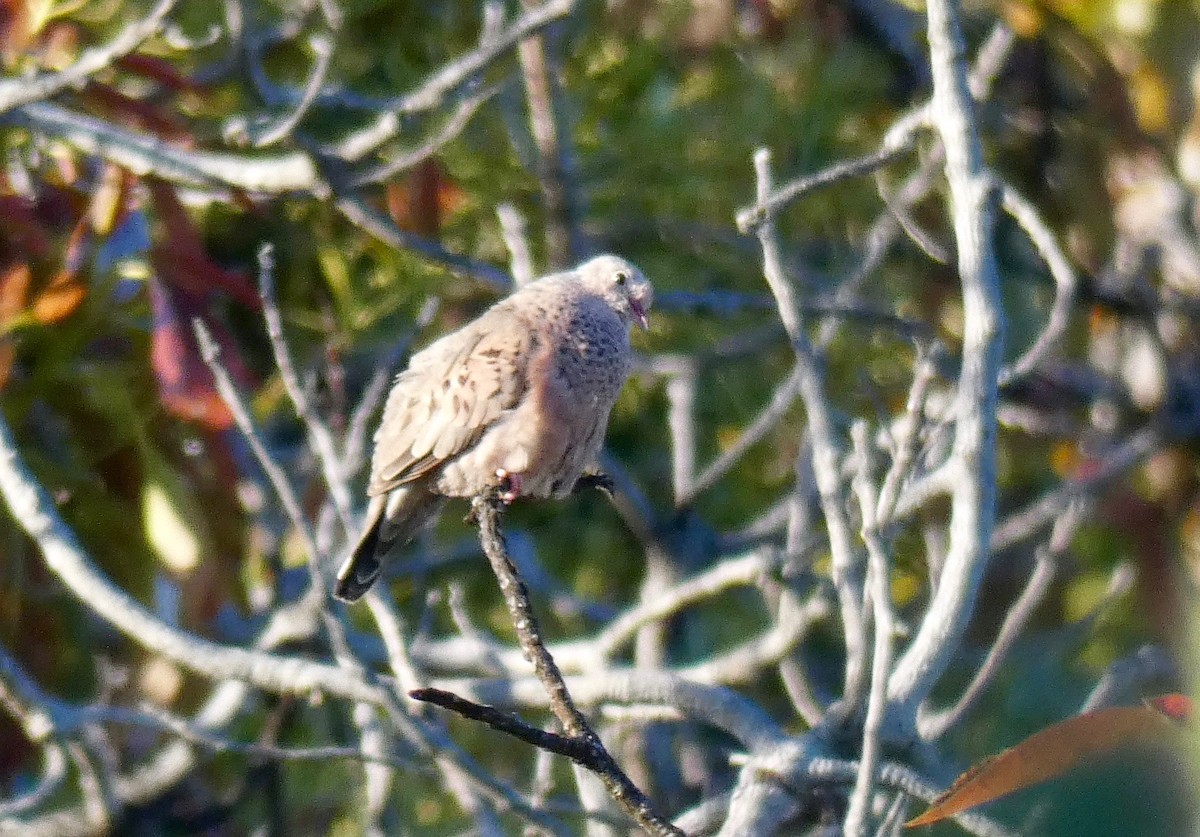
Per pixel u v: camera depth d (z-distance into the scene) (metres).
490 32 10.96
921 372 6.76
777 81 13.55
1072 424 13.49
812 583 10.91
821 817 7.62
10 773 10.62
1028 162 14.14
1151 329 13.52
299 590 11.77
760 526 12.03
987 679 7.79
